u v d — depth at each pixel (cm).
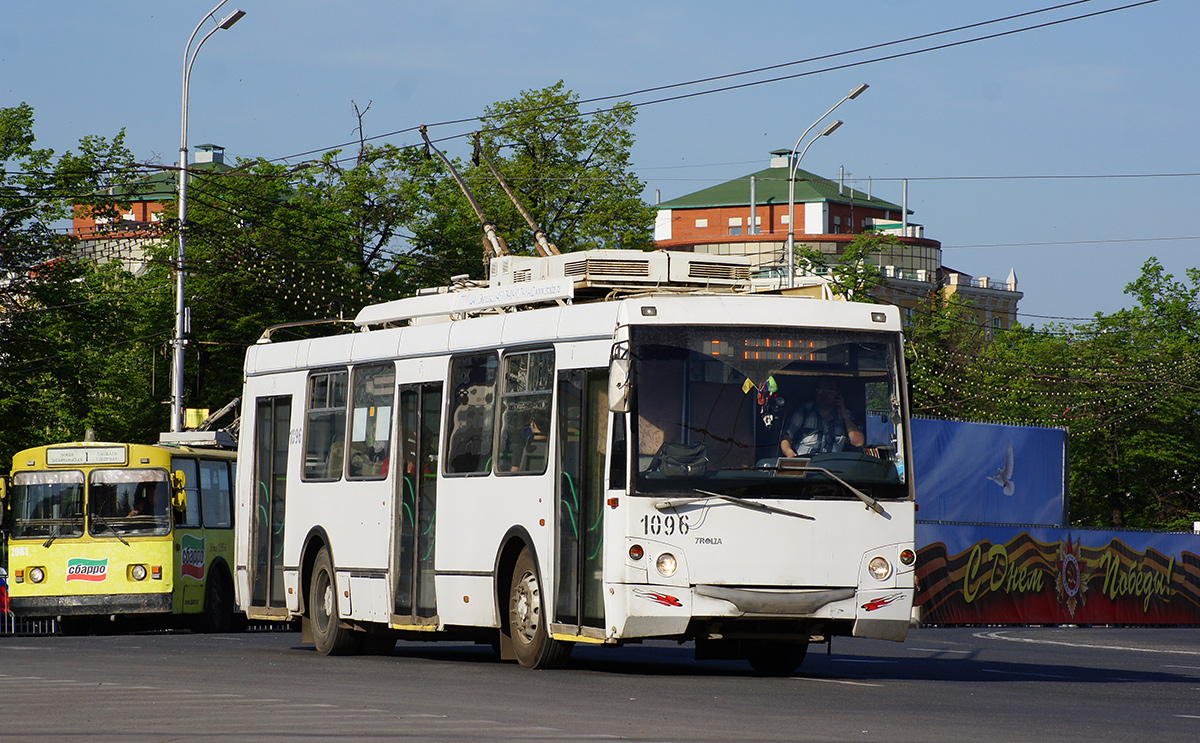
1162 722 1505
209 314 6550
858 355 1908
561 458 1978
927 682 1989
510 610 2081
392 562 2341
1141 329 9269
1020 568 4741
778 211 16338
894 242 8606
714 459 1842
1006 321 17250
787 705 1577
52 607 3803
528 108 6956
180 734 1281
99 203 6359
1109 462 9250
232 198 6625
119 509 3856
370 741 1223
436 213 6888
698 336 1869
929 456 4747
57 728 1332
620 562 1820
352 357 2509
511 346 2112
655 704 1568
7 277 6216
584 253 2141
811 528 1847
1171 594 5109
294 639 3375
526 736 1258
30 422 6228
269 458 2739
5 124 6138
